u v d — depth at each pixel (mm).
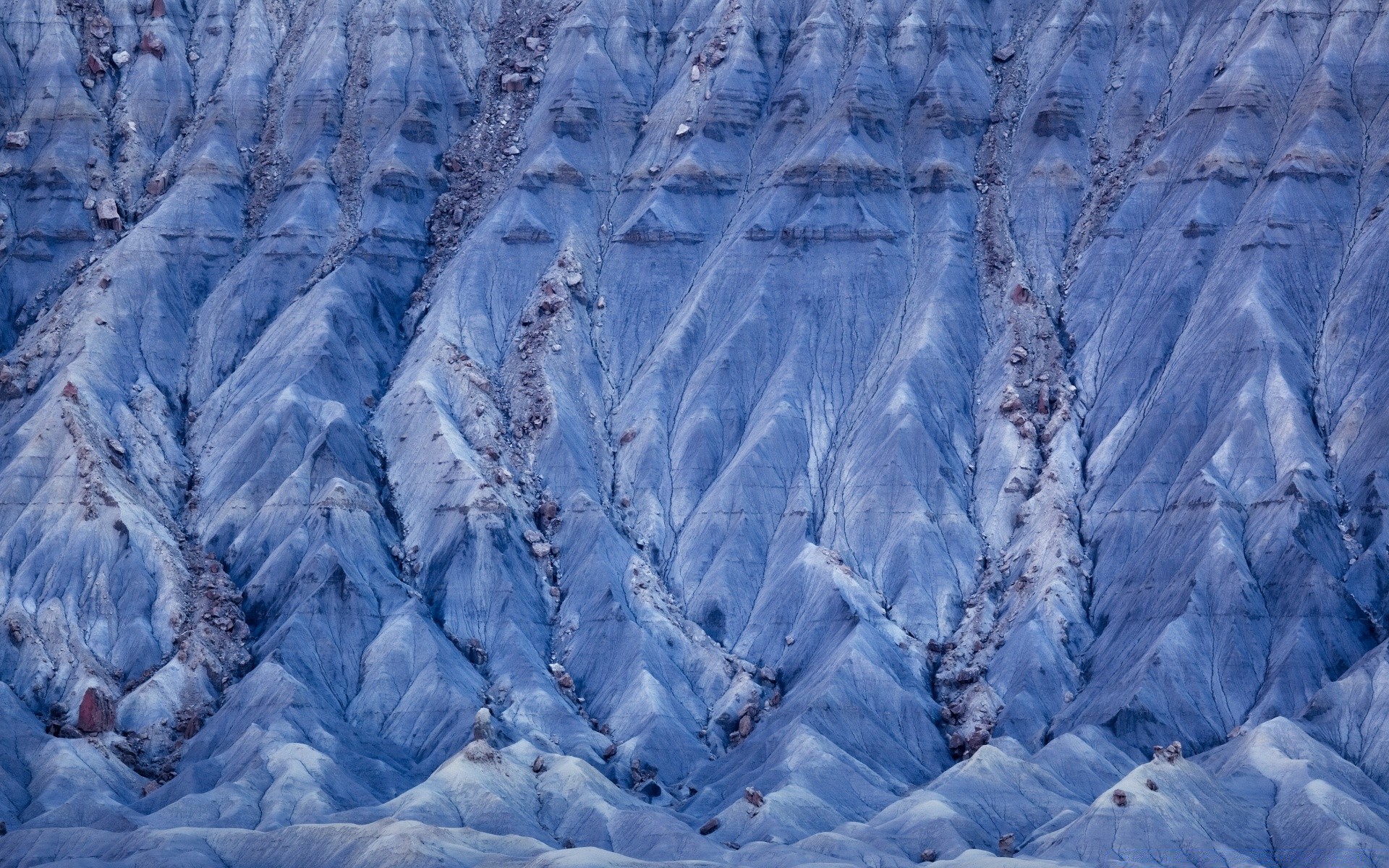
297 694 138125
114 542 148250
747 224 170125
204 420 162500
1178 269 160500
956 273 165500
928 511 150875
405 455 157750
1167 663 134125
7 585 146875
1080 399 157250
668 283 169500
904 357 160500
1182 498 144875
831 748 132250
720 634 147375
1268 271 156375
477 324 166500
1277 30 171250
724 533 152500
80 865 116750
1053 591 143500
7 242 174125
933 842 119250
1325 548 140000
